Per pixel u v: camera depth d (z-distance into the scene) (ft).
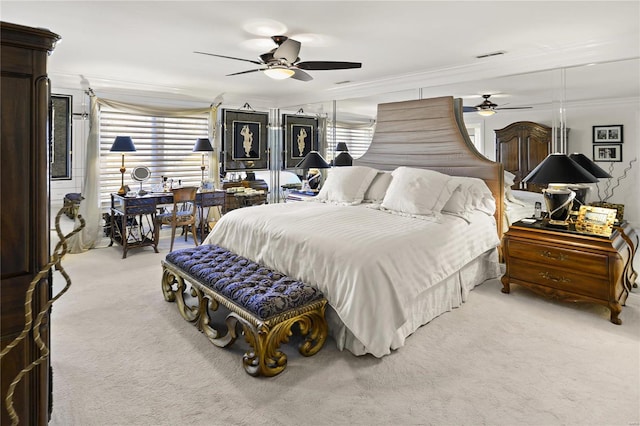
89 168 16.53
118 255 15.72
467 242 10.62
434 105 14.38
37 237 4.07
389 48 12.05
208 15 9.40
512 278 10.76
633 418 5.75
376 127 16.39
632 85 11.12
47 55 4.11
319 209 11.73
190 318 9.19
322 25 10.09
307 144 20.92
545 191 10.75
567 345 7.95
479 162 13.20
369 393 6.48
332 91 19.29
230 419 5.84
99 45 11.87
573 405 6.06
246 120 22.18
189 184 20.44
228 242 11.04
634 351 7.67
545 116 12.68
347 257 7.86
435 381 6.79
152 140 19.12
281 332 7.14
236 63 14.06
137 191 18.53
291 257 8.85
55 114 16.03
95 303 10.42
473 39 11.23
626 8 8.96
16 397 4.08
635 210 11.36
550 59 12.26
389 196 12.13
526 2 8.61
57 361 7.43
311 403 6.22
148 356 7.68
